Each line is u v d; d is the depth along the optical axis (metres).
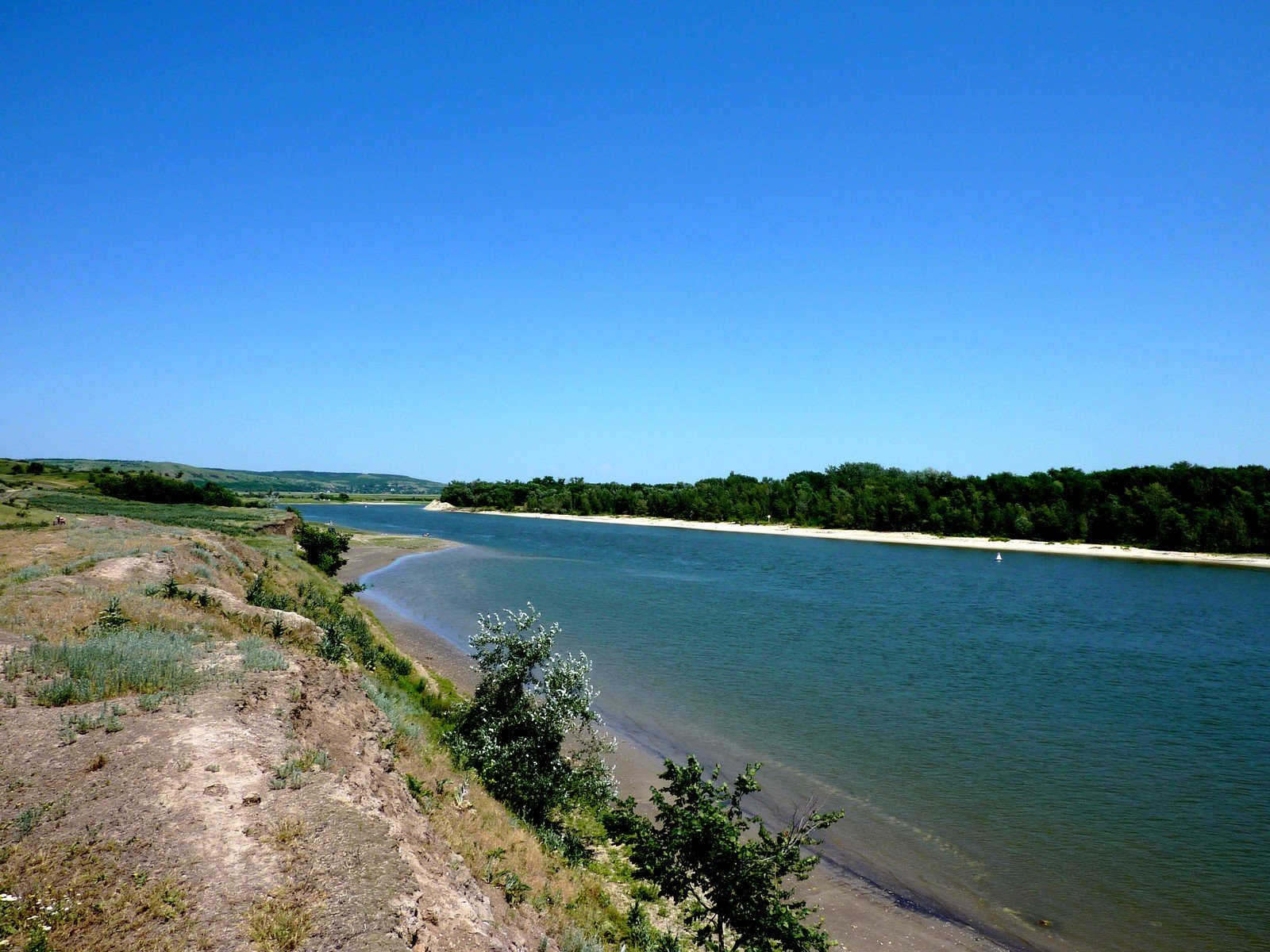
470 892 10.39
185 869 8.57
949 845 19.50
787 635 46.22
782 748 26.27
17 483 102.44
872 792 22.70
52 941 7.21
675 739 27.11
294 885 8.57
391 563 82.06
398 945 7.87
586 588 65.50
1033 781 23.62
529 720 18.81
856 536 134.62
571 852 16.97
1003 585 72.88
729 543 124.00
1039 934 15.72
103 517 50.44
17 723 11.66
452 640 42.44
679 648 41.81
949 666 39.00
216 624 19.69
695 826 12.50
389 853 9.67
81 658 14.16
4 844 8.62
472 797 15.80
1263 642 46.41
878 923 16.05
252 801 10.17
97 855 8.59
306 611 29.88
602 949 11.76
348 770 12.10
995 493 129.62
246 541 54.38
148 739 11.45
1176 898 17.11
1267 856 18.97
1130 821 20.91
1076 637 47.41
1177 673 38.16
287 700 14.21
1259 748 26.73
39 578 22.39
